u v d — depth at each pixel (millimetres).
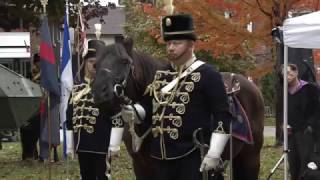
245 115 5793
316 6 13664
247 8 13414
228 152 5406
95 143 5758
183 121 4047
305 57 9297
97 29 5504
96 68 4285
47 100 9016
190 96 4043
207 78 4023
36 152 11914
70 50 9609
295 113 7398
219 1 13242
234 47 13797
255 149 6215
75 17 14266
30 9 14320
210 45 13625
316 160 7145
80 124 5824
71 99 6004
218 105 4008
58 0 13891
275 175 9789
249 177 6266
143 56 4590
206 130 4082
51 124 9477
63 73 9477
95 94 4113
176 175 4148
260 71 14562
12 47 19312
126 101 4223
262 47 15773
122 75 4207
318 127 7320
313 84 7426
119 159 11281
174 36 4062
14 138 16984
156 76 4270
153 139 4242
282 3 13281
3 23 15672
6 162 11867
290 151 7477
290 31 7008
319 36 6836
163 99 4133
